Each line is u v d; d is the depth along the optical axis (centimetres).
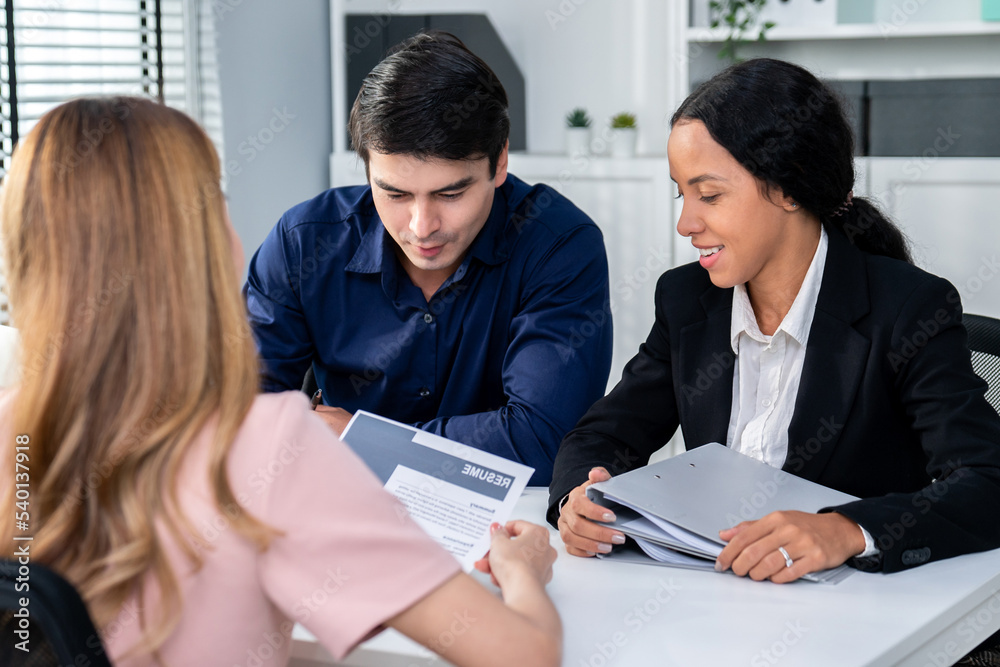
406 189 140
